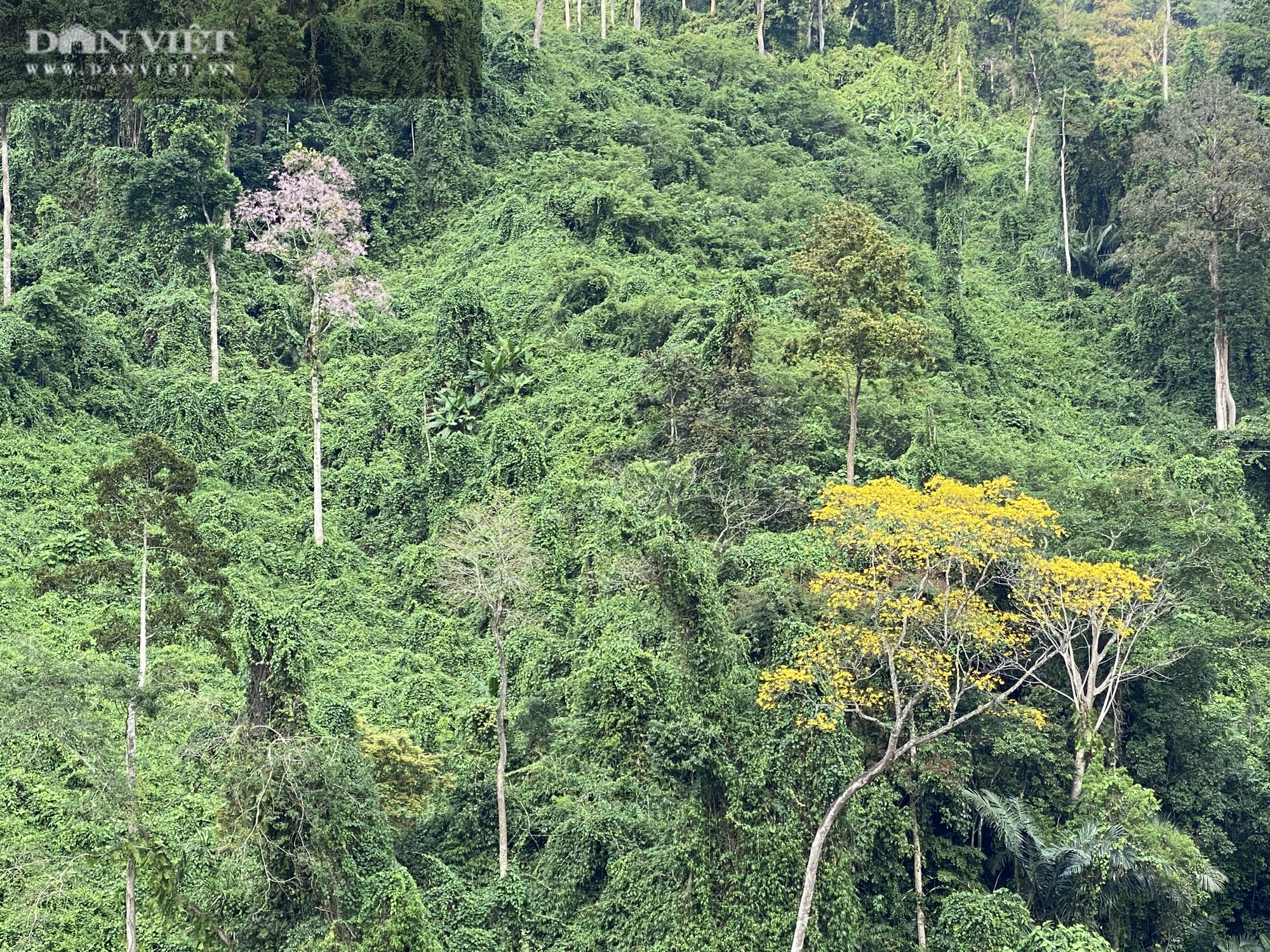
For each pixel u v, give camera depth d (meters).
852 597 36.97
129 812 33.59
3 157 74.44
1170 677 46.00
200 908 36.59
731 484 50.66
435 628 56.25
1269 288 87.12
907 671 38.44
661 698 39.09
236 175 84.75
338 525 64.75
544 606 51.38
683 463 50.19
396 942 34.84
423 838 42.97
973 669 41.84
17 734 38.62
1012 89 129.75
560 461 61.59
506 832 42.16
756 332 64.81
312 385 64.94
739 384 54.44
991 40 135.00
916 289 85.56
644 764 38.62
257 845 36.19
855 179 100.75
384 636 57.00
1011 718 42.22
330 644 54.81
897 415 63.28
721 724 37.50
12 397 61.66
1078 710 42.84
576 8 133.88
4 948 35.66
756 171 97.69
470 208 91.00
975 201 110.06
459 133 92.88
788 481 51.22
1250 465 74.94
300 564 59.78
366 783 39.34
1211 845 44.84
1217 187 83.06
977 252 104.56
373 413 69.38
